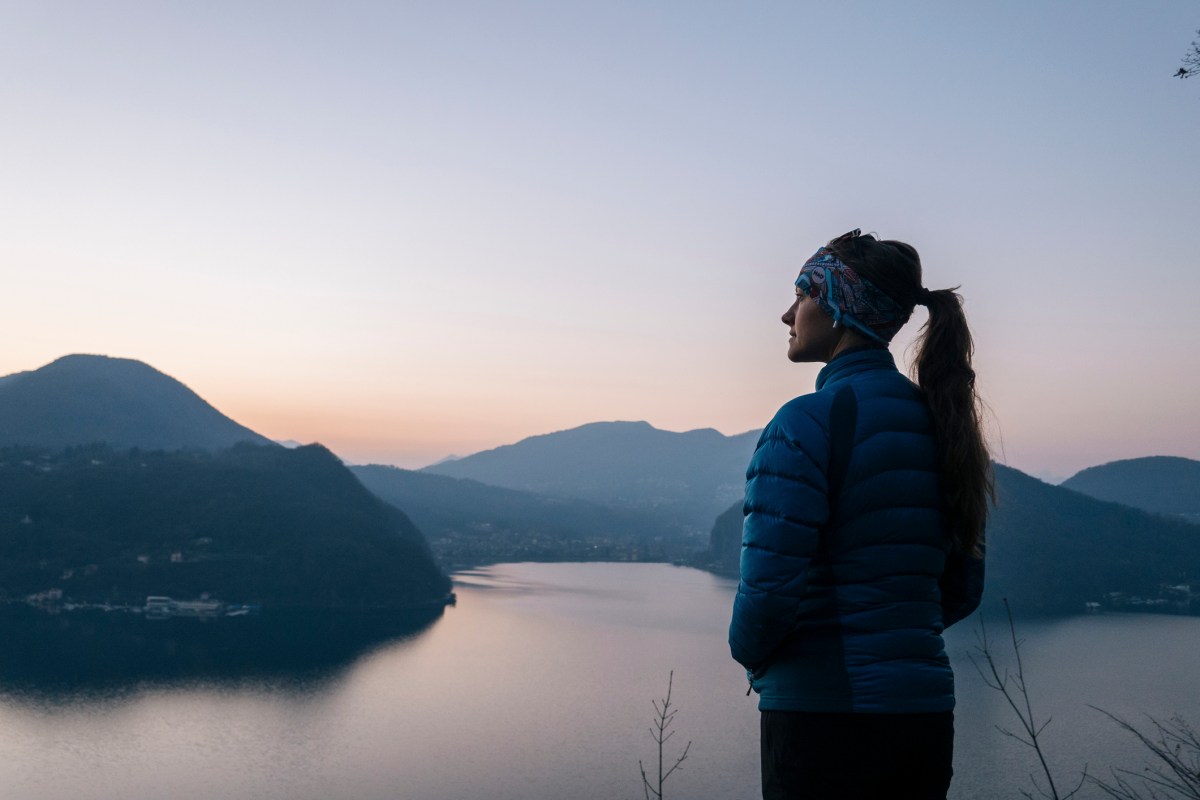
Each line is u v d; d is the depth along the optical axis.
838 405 1.48
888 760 1.37
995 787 23.84
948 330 1.55
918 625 1.43
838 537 1.44
